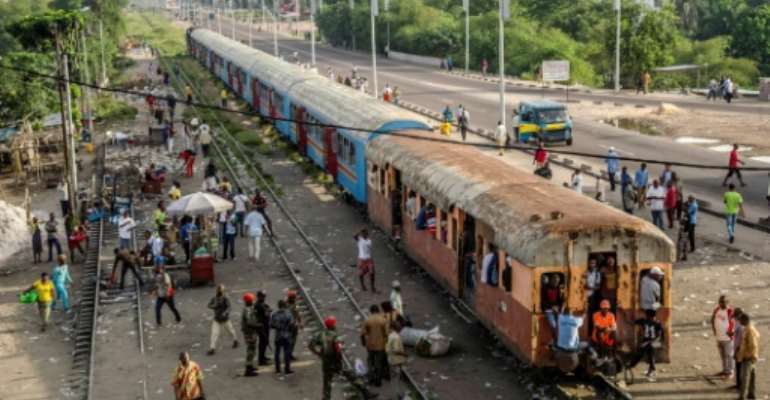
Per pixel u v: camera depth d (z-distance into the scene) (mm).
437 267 26391
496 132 50688
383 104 39781
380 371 20062
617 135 54438
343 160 39406
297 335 22891
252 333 21125
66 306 27312
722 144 50281
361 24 134500
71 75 65688
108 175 44906
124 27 132000
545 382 19469
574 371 19547
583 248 18984
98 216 37875
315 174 45812
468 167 25953
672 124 58219
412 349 22422
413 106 70062
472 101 72812
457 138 54469
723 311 19375
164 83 91812
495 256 21344
